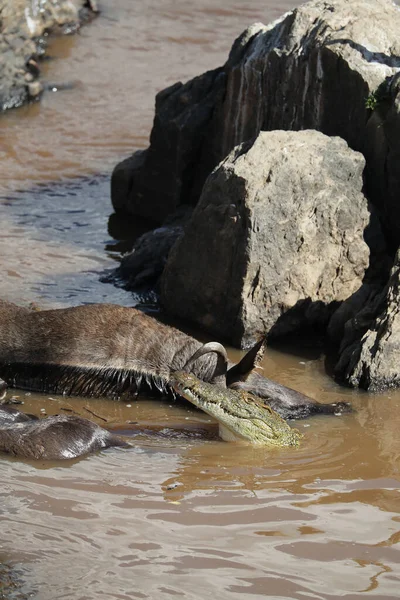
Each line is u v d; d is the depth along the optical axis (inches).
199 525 812.0
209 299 1264.8
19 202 1685.5
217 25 2701.8
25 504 832.3
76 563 745.6
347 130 1374.3
